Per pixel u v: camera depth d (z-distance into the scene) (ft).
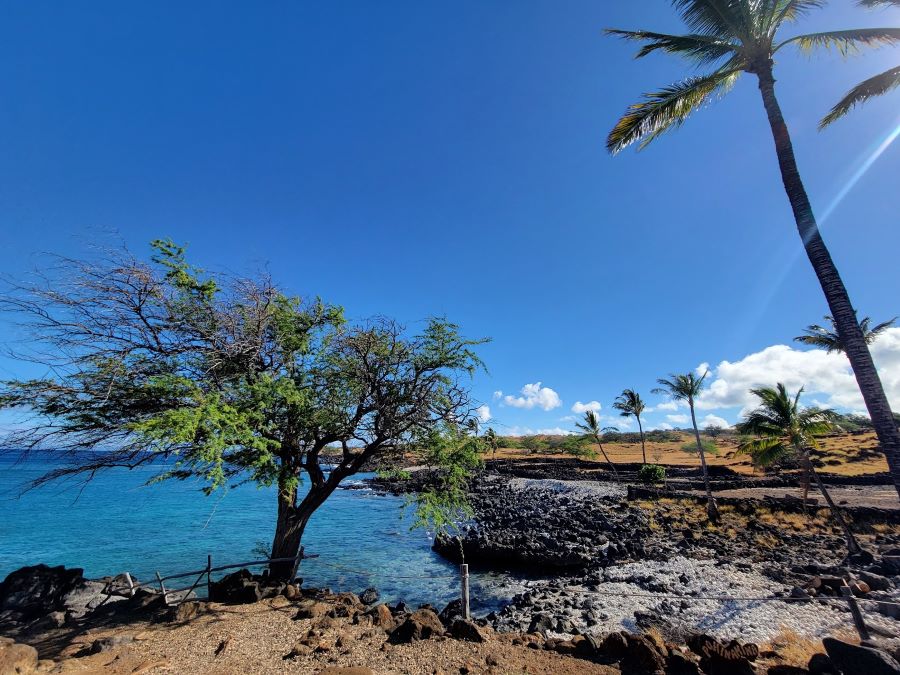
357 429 35.37
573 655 22.59
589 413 162.91
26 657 18.48
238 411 27.81
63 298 24.44
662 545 62.90
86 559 64.95
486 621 37.76
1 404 24.90
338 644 22.68
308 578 56.08
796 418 67.15
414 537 83.76
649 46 33.55
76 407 26.94
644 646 21.56
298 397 29.45
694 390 92.17
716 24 31.37
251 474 30.58
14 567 60.70
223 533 83.71
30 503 123.13
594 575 50.93
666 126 35.81
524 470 196.95
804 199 27.86
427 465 38.04
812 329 78.89
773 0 29.60
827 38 31.73
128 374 26.68
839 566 47.44
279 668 19.93
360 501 141.59
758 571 46.93
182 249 29.99
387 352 34.78
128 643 22.52
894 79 31.99
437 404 35.76
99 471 30.68
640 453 241.76
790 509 79.46
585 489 138.41
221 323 30.42
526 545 64.49
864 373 24.90
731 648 21.02
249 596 30.01
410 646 22.79
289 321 33.06
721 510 85.46
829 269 26.53
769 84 30.17
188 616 26.55
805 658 24.04
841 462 145.79
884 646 21.17
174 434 21.88
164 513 107.96
